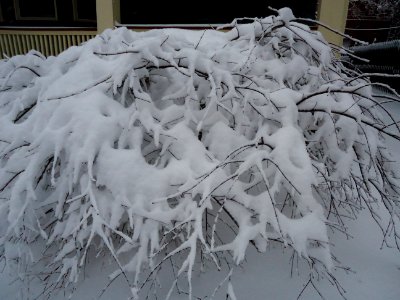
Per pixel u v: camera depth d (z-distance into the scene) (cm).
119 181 207
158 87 272
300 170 208
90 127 212
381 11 1800
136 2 837
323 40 311
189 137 230
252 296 218
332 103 247
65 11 935
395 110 809
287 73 280
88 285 230
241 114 257
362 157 281
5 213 232
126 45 279
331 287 226
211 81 223
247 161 199
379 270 243
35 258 250
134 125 240
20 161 234
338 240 281
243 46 318
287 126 228
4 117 263
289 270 241
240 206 214
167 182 213
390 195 286
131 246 213
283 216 201
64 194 222
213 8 832
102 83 236
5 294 229
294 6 806
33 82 291
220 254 255
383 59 1208
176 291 223
